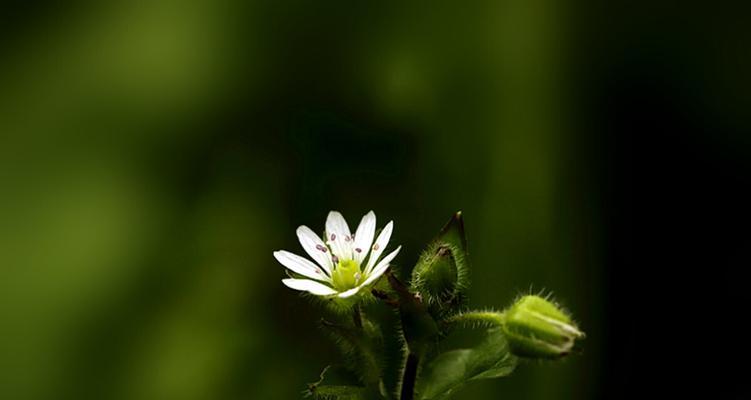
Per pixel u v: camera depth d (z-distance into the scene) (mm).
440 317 195
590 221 240
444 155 239
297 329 235
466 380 197
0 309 232
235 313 235
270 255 239
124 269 235
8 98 240
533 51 239
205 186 240
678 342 241
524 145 238
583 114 241
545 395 231
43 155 238
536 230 237
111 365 232
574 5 240
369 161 241
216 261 237
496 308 235
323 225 240
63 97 240
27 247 234
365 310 200
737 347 240
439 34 240
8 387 230
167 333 234
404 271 238
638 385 239
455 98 239
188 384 232
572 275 237
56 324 232
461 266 195
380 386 196
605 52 241
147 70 241
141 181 239
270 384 233
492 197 237
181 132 241
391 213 240
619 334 240
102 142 239
